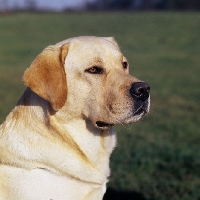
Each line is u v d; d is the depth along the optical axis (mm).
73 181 4398
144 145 9633
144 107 4492
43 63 4422
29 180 4277
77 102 4520
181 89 18125
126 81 4496
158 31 38812
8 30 40781
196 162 8219
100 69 4602
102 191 4664
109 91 4516
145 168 7949
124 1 62312
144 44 33125
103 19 47281
